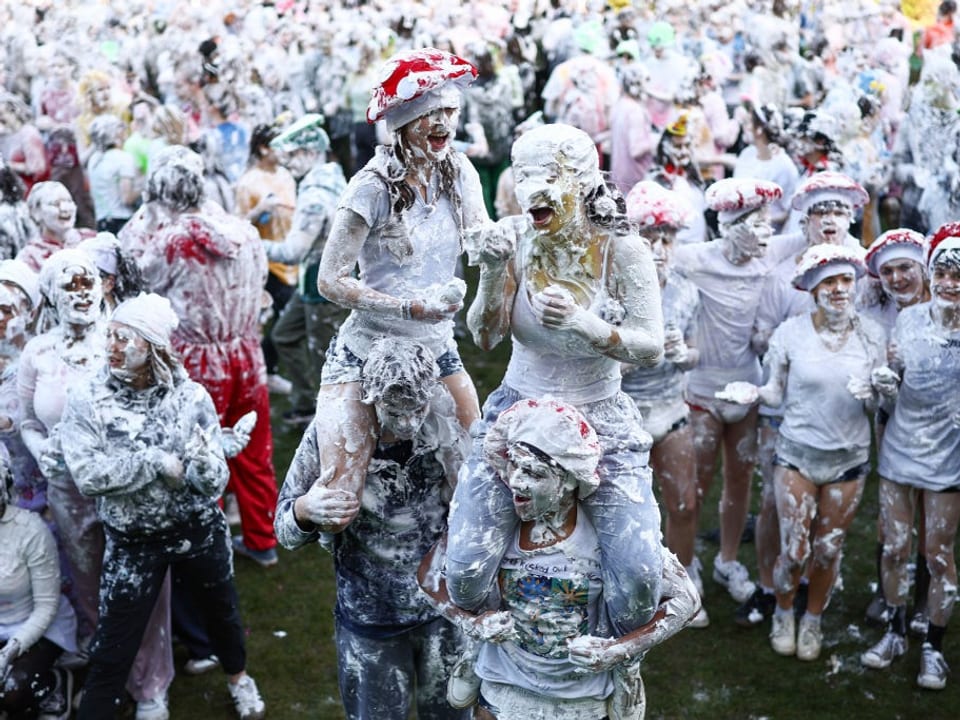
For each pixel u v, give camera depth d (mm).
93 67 14797
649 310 3498
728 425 6719
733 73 13727
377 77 3912
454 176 4086
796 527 6102
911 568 7211
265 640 6684
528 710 3818
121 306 5242
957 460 5855
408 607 4395
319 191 7812
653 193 6152
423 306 3857
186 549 5430
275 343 8992
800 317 6125
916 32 18641
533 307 3469
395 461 4258
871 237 10883
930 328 5797
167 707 5996
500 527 3621
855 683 6215
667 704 6090
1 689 5574
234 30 16891
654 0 15891
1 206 7742
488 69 11500
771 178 8562
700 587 6816
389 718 4527
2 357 6137
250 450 7184
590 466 3455
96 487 5156
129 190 9789
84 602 5938
